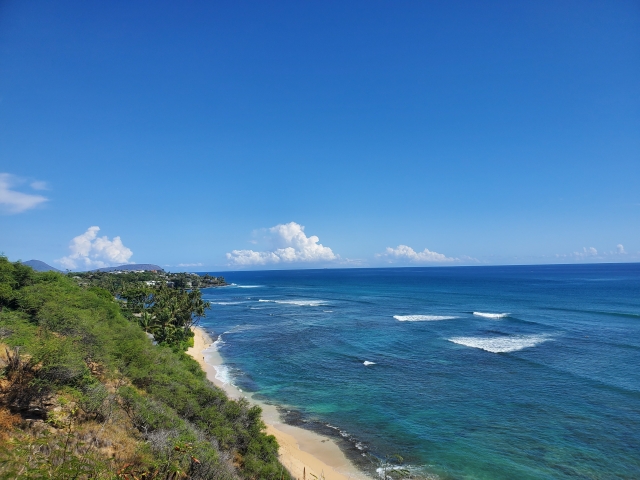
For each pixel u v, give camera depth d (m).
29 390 16.34
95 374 22.31
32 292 29.08
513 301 101.12
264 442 24.72
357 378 42.75
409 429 30.39
